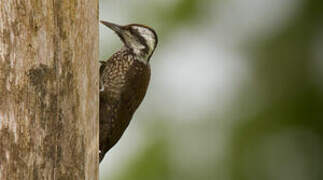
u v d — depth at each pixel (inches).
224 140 590.9
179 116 577.3
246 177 590.6
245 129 601.0
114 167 557.9
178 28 595.2
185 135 573.6
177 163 563.5
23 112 293.9
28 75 293.6
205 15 607.8
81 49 303.9
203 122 584.1
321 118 622.2
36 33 293.7
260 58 623.5
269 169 599.8
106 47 544.7
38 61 294.7
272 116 613.3
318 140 620.7
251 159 596.7
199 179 567.5
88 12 306.5
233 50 618.8
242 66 619.5
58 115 299.3
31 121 294.8
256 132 604.4
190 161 569.3
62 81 299.7
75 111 303.3
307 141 616.7
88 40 307.1
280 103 617.6
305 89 622.8
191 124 577.6
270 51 625.3
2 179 293.0
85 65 306.5
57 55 298.2
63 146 300.8
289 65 624.7
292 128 617.6
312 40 631.2
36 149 295.7
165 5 593.9
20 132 293.7
